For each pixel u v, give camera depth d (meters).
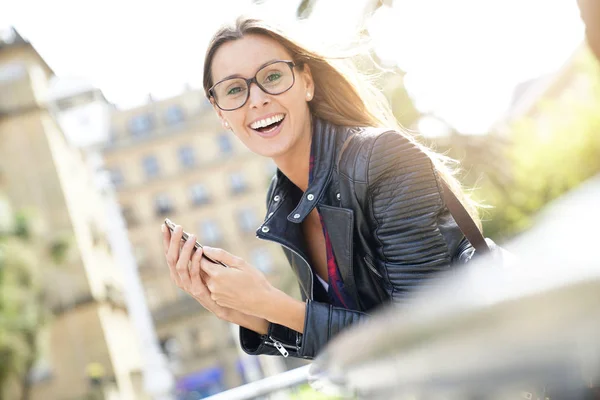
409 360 0.46
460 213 1.65
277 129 1.84
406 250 1.66
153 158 60.34
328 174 1.74
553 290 0.36
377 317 0.57
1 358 23.09
